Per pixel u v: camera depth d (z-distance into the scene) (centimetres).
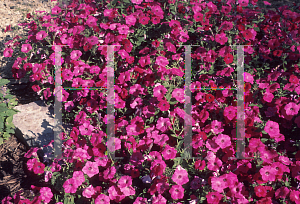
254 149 321
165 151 315
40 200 298
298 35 456
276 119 379
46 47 456
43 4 704
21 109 442
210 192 287
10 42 482
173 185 288
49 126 415
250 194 304
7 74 516
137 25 432
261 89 385
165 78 379
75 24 455
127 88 396
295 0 628
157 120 349
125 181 300
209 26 442
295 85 375
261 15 476
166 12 449
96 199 294
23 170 380
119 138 361
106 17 452
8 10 670
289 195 289
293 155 351
